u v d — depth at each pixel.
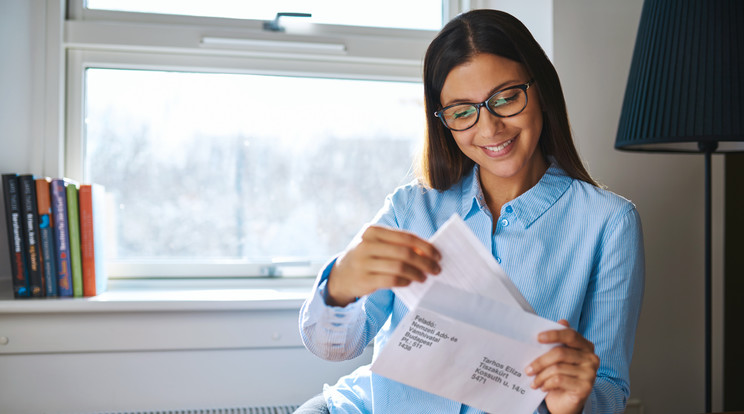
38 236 1.54
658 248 1.72
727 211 1.83
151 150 1.77
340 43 1.80
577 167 1.13
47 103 1.68
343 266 0.83
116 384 1.55
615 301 1.04
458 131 1.02
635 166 1.71
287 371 1.62
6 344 1.50
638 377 1.72
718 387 1.74
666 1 1.35
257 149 1.81
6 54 1.63
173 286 1.77
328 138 1.84
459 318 0.76
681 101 1.30
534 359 0.79
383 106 1.87
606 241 1.05
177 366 1.57
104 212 1.71
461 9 1.90
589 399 0.90
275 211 1.82
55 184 1.55
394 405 1.05
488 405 0.83
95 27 1.71
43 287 1.55
